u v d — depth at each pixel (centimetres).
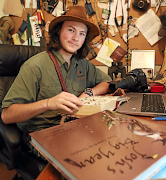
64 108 54
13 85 69
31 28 146
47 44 89
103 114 49
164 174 27
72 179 25
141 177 24
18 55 94
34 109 58
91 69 105
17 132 63
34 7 143
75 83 90
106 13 140
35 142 34
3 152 73
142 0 131
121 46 144
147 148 30
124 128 39
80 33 83
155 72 142
